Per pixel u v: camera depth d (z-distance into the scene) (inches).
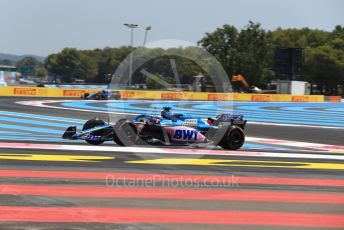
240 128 803.4
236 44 4849.9
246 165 639.1
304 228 352.5
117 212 378.9
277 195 461.4
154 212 383.2
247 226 352.2
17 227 328.8
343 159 742.5
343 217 385.1
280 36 6683.1
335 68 5413.4
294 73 3951.8
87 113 1510.8
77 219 354.3
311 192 480.1
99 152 700.7
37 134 936.3
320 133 1197.7
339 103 3161.9
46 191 439.8
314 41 6678.2
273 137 1061.8
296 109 2267.5
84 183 481.4
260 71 4825.3
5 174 510.3
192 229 340.2
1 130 987.3
